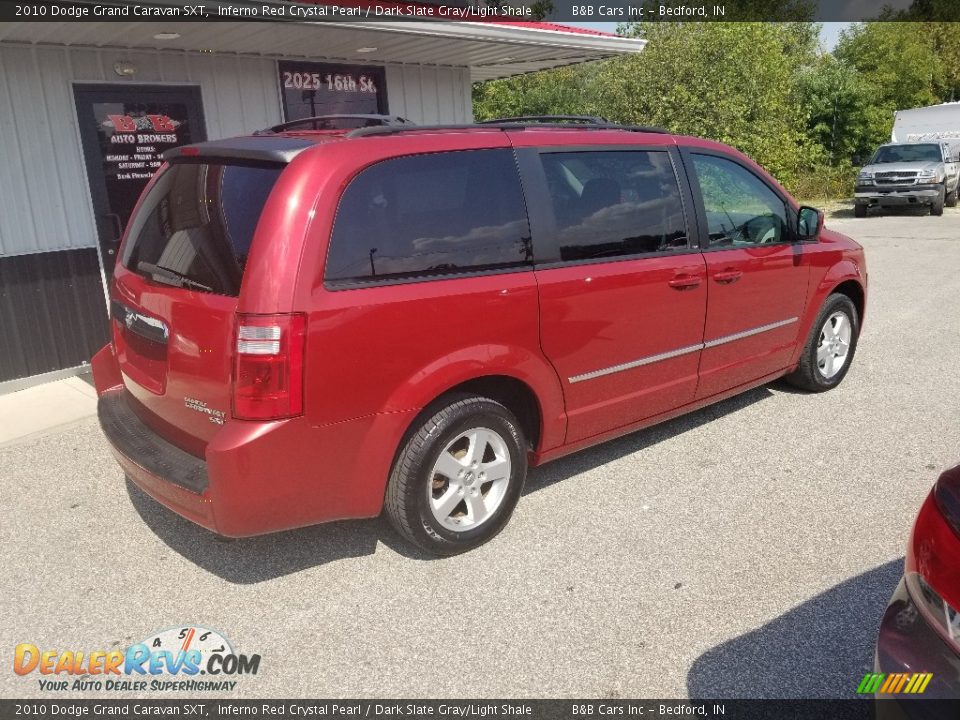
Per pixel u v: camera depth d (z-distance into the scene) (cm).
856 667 285
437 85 884
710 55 1745
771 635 303
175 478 312
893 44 2898
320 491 314
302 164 306
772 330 498
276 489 302
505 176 360
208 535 386
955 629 202
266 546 375
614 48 827
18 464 470
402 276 322
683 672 285
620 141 411
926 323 779
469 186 347
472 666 291
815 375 553
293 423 298
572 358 381
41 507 416
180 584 346
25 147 599
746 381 496
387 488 340
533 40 731
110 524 398
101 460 474
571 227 379
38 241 614
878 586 331
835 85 2353
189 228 333
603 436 418
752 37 1764
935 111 2134
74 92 620
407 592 337
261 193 308
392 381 319
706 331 448
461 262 340
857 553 357
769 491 419
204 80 695
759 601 324
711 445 479
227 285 302
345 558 363
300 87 764
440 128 353
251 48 692
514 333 354
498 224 353
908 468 443
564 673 286
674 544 368
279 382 293
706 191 448
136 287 353
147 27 568
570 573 347
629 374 412
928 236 1468
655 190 421
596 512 400
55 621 323
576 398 391
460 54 805
